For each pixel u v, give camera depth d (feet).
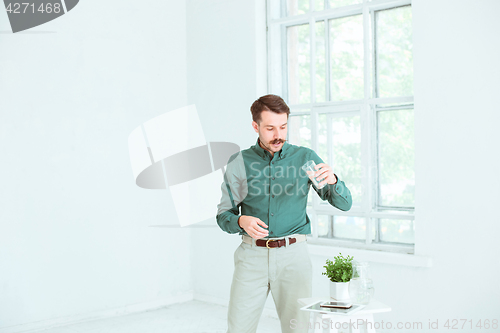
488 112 8.52
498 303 8.45
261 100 6.26
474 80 8.67
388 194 10.63
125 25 12.64
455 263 8.91
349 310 5.58
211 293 13.34
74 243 11.64
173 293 13.46
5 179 10.63
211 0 13.14
